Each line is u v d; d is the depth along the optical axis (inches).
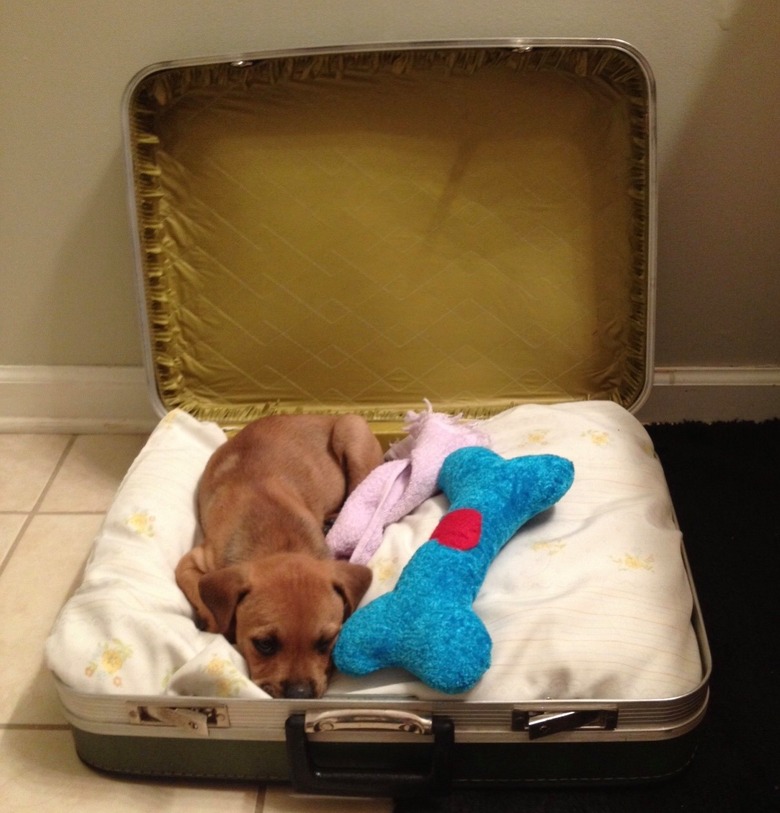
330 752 52.8
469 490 60.7
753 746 56.2
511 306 76.2
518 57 67.5
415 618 52.2
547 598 56.4
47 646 54.1
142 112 69.5
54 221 79.9
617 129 70.2
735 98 73.4
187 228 74.2
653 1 69.9
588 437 69.6
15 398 88.1
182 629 56.1
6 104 74.7
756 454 81.8
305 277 75.8
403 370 79.2
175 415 74.5
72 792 55.7
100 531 64.4
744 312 83.0
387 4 70.8
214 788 55.8
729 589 67.7
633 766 53.0
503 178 72.3
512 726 51.0
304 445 71.4
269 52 66.9
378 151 71.7
